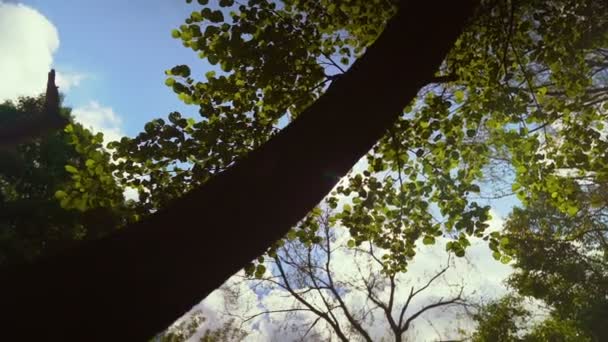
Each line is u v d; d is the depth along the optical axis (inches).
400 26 94.3
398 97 89.5
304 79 250.8
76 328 56.1
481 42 281.6
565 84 291.0
